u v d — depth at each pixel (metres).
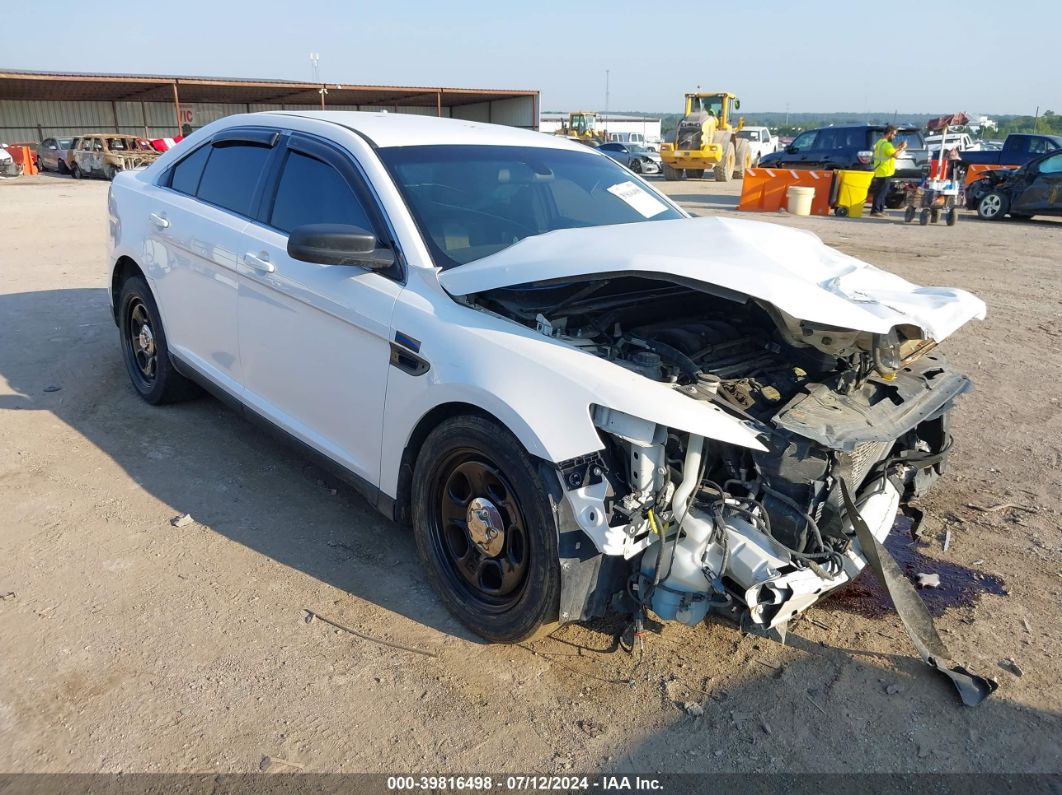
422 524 3.05
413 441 3.05
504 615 2.78
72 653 2.75
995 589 3.31
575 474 2.48
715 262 2.57
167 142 29.48
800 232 3.18
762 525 2.57
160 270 4.45
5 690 2.57
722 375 2.78
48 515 3.65
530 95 46.34
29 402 4.95
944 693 2.71
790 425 2.54
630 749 2.44
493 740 2.45
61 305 7.33
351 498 3.91
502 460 2.64
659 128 77.81
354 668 2.74
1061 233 14.88
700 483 2.63
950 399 3.16
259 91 40.88
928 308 2.71
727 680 2.75
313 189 3.58
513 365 2.63
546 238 2.94
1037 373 6.11
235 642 2.84
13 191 21.77
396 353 2.99
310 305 3.35
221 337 4.05
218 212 4.08
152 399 4.92
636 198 4.04
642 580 2.68
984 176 17.47
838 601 3.22
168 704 2.54
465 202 3.39
